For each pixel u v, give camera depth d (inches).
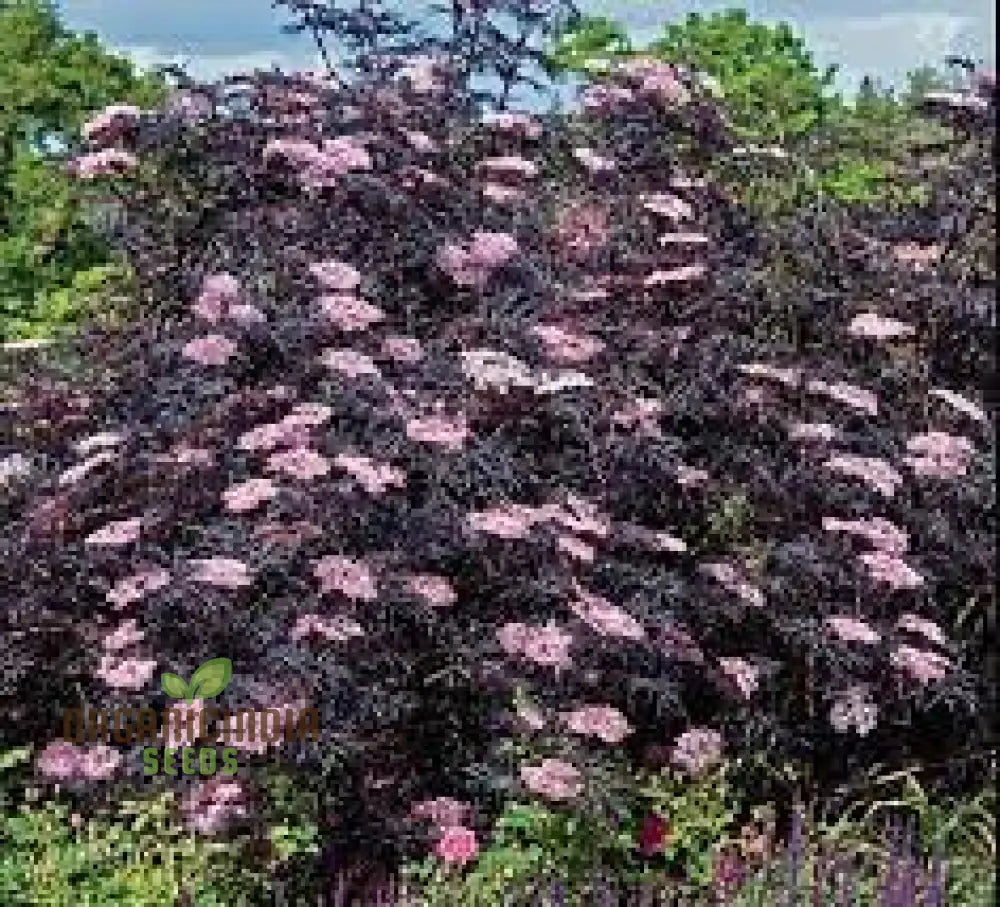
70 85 615.8
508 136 348.5
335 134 328.5
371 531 284.2
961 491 322.7
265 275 311.9
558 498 299.7
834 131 394.9
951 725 327.0
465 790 290.0
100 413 327.0
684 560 322.3
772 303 339.3
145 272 335.3
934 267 352.2
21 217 601.3
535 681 288.7
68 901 255.3
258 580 281.1
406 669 279.9
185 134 325.4
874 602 315.9
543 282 329.7
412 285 321.7
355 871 278.2
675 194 358.0
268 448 284.5
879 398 340.2
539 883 261.6
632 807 291.9
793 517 324.5
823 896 241.3
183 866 267.3
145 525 291.1
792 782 309.7
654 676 302.5
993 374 346.6
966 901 259.3
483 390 296.7
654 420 314.2
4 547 303.7
